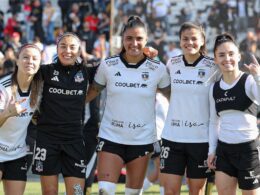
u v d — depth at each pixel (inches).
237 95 314.5
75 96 323.9
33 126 404.2
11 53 733.3
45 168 321.1
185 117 330.0
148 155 335.6
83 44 623.8
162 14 840.9
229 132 317.1
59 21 1015.6
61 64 324.5
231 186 319.0
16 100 315.6
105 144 331.3
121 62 332.2
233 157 316.5
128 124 330.3
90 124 427.2
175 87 332.5
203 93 329.4
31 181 582.2
